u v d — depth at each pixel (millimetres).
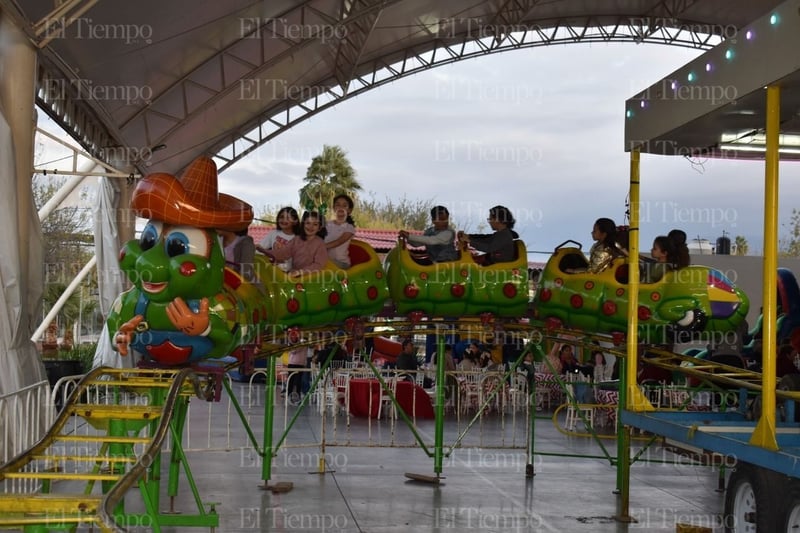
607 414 15320
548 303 8828
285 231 9430
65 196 15461
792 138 7551
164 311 6746
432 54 23484
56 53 11156
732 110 5953
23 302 8523
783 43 4969
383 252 9750
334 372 13070
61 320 24688
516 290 8852
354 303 8680
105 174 12414
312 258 8633
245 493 8539
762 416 5211
